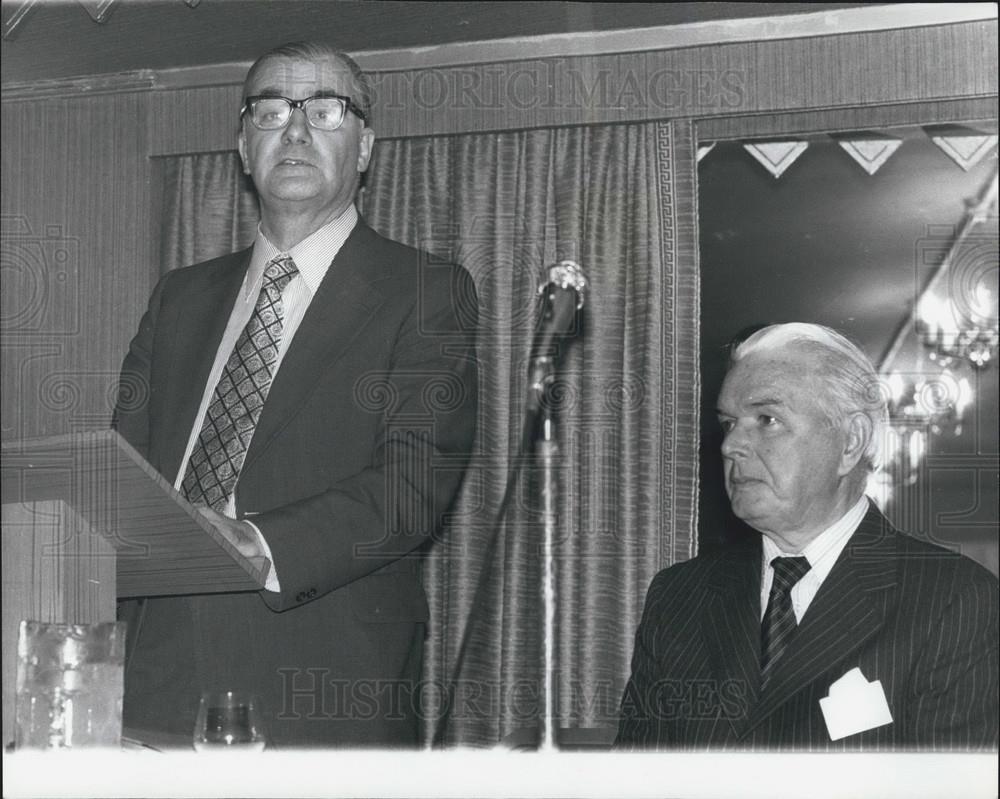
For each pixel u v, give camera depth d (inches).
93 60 144.8
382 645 82.8
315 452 83.8
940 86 128.2
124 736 71.7
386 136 141.9
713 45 134.4
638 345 136.7
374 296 88.3
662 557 133.6
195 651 80.1
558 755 63.4
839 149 136.0
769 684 76.5
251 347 86.7
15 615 59.4
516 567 133.9
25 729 56.6
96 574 60.2
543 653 63.9
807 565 80.5
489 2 131.9
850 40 130.6
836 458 80.8
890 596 77.5
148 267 148.3
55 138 146.9
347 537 74.1
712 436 135.0
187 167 149.0
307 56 93.4
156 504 57.5
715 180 139.4
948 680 74.4
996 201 131.2
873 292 134.0
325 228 91.4
